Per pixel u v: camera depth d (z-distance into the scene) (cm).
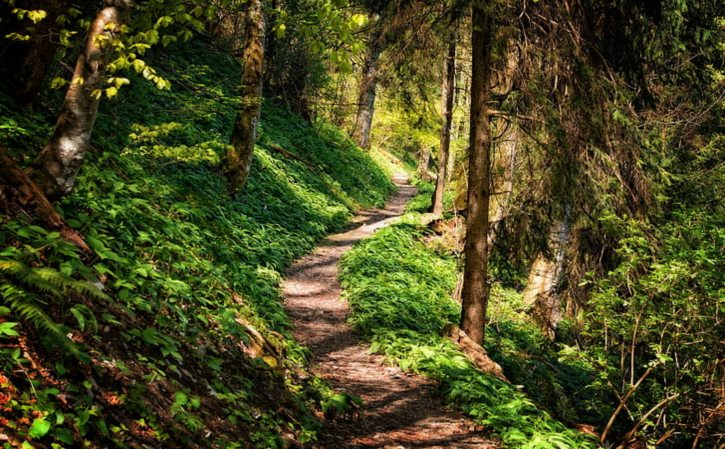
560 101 1070
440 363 969
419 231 2236
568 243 1513
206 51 2434
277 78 2848
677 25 1077
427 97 1376
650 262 1005
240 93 2180
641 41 1073
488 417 784
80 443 362
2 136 698
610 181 1053
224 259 1038
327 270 1570
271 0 1658
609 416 1105
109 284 556
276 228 1658
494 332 1452
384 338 1066
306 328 1099
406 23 1170
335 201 2467
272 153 2309
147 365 483
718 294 787
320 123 3312
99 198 729
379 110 2830
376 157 4688
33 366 379
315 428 638
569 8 1051
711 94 1400
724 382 826
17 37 623
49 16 862
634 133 1077
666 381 904
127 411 419
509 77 1142
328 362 950
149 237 759
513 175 1381
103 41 520
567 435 778
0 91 848
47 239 493
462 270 1653
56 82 551
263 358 706
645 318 888
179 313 598
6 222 489
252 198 1728
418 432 728
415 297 1413
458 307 1545
